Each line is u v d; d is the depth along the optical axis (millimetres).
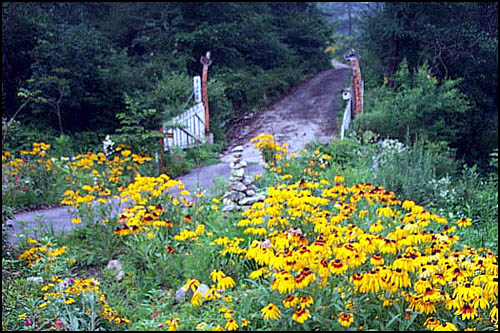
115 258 5051
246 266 4227
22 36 15719
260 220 4078
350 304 2879
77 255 4867
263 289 3121
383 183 7316
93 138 15062
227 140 16078
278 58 26562
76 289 3578
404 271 2850
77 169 8898
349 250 3025
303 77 27719
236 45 23438
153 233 4699
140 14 23828
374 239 3248
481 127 19484
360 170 8109
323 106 20094
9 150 12508
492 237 5617
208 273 4082
